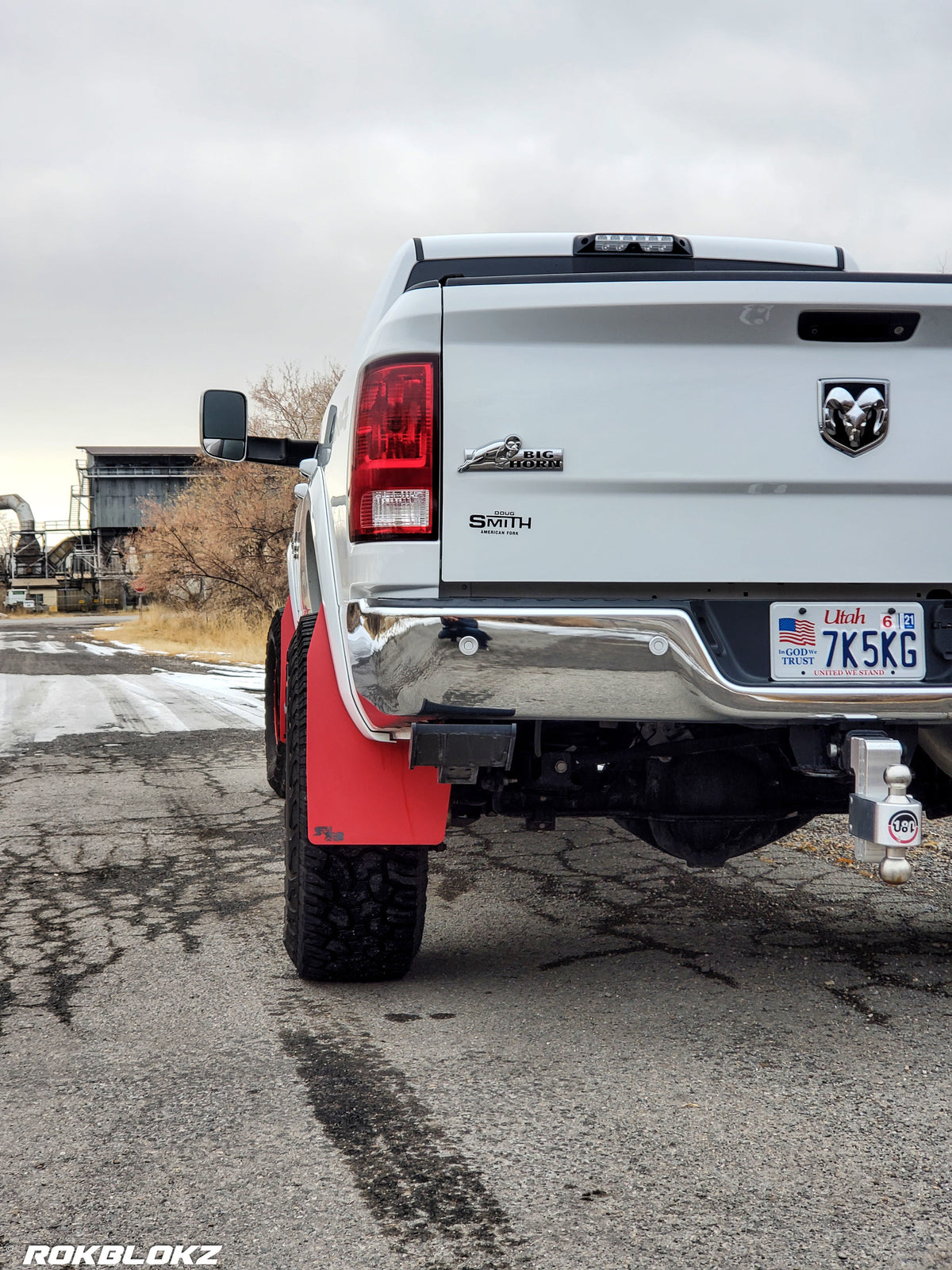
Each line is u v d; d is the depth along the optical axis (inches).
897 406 109.3
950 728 122.2
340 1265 75.6
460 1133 95.2
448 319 107.1
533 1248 77.3
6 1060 113.7
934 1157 89.8
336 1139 94.4
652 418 107.5
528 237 160.7
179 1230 80.4
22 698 565.3
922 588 111.8
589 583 108.3
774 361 108.2
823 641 110.2
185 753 355.6
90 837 231.6
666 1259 75.7
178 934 161.2
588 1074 107.8
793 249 176.2
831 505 109.4
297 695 135.6
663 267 169.6
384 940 131.1
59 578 3789.4
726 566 108.6
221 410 183.2
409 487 107.4
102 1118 99.4
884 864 105.6
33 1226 81.2
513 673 106.1
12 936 160.9
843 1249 76.6
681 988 133.3
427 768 126.0
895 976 136.2
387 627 106.3
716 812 133.8
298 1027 122.1
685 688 106.7
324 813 124.6
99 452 3304.6
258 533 1104.2
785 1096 102.0
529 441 107.0
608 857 206.2
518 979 137.9
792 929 157.8
